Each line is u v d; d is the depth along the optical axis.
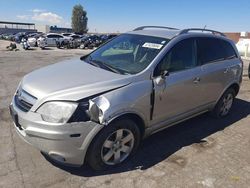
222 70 5.01
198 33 4.70
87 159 3.37
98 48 4.89
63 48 30.58
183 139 4.59
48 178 3.34
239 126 5.29
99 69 3.86
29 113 3.16
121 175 3.48
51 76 3.63
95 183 3.30
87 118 3.10
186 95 4.29
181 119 4.45
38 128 3.08
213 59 4.88
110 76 3.55
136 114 3.56
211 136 4.77
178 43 4.20
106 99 3.22
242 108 6.46
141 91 3.55
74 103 3.07
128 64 3.94
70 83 3.32
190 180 3.46
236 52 5.59
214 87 4.93
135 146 3.77
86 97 3.13
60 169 3.53
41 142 3.12
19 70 10.70
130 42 4.43
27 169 3.50
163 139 4.55
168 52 4.00
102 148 3.35
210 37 4.92
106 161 3.49
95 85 3.28
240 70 5.61
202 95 4.68
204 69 4.58
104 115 3.17
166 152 4.12
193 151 4.20
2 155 3.79
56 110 3.04
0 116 5.25
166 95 3.91
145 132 3.86
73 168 3.56
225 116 5.73
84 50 28.30
